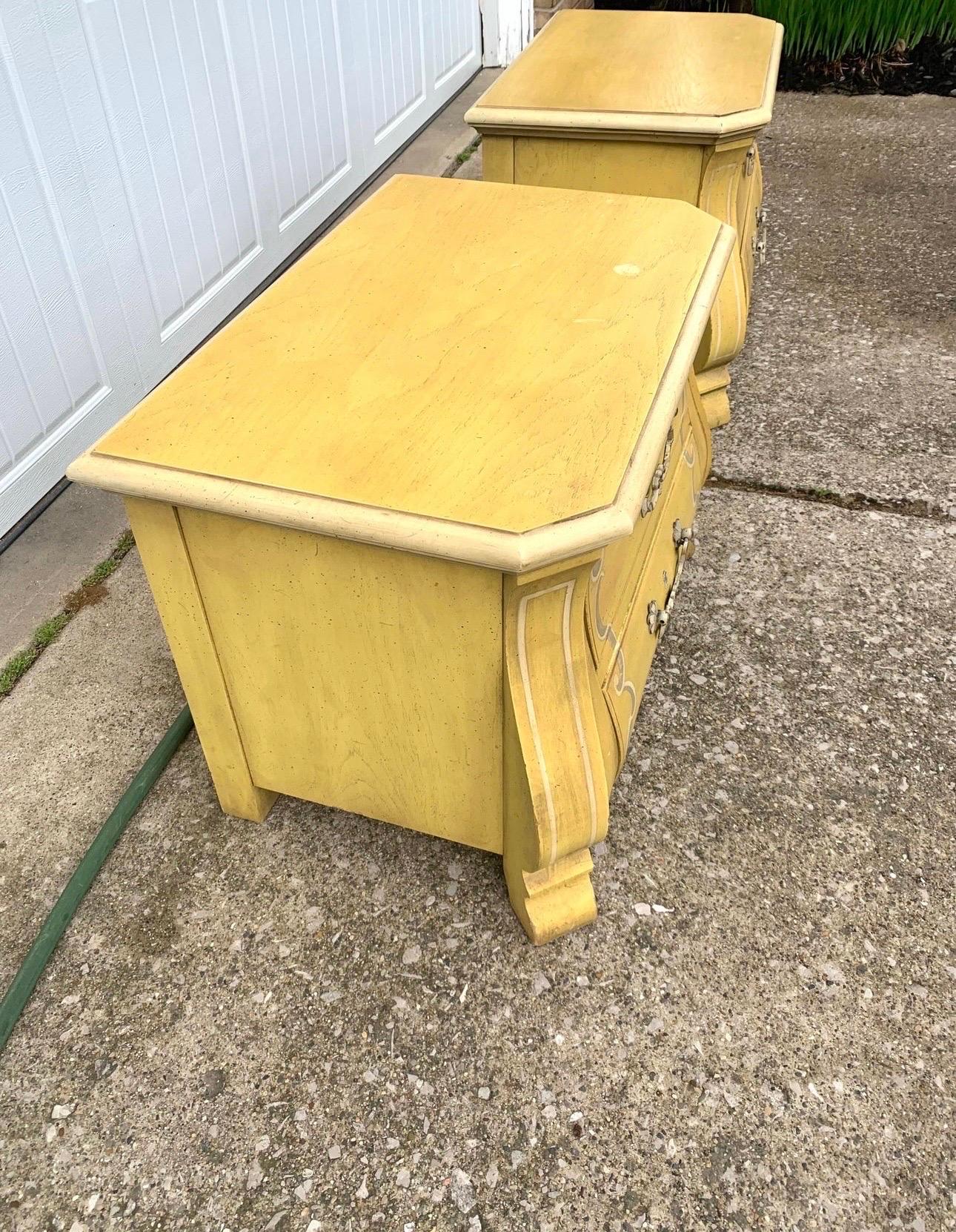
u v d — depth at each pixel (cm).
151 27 247
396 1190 133
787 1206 131
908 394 293
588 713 137
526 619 124
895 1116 140
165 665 211
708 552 240
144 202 258
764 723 199
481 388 138
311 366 144
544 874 154
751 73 250
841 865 173
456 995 154
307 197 352
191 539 134
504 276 166
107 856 174
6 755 192
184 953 160
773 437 278
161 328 277
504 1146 137
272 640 143
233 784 173
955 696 203
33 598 226
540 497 117
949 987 155
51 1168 136
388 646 135
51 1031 150
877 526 247
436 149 433
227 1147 138
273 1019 152
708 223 181
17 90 209
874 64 521
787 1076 145
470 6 480
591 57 267
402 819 164
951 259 360
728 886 170
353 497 119
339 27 346
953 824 179
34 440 238
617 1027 150
